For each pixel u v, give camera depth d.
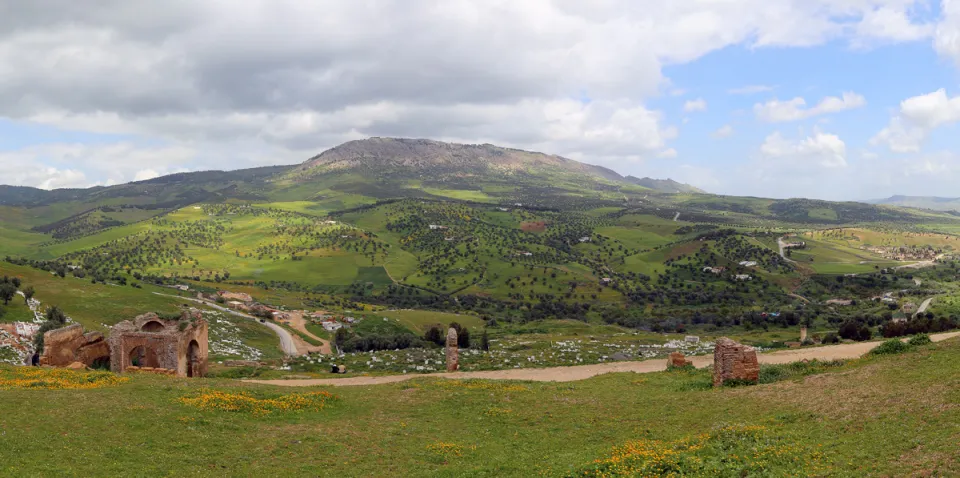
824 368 32.97
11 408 25.25
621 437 24.48
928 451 16.20
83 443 22.12
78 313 119.06
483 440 25.78
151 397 29.53
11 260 165.88
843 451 17.81
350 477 21.11
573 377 44.25
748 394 28.17
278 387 35.72
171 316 51.75
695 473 17.97
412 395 34.25
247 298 197.38
